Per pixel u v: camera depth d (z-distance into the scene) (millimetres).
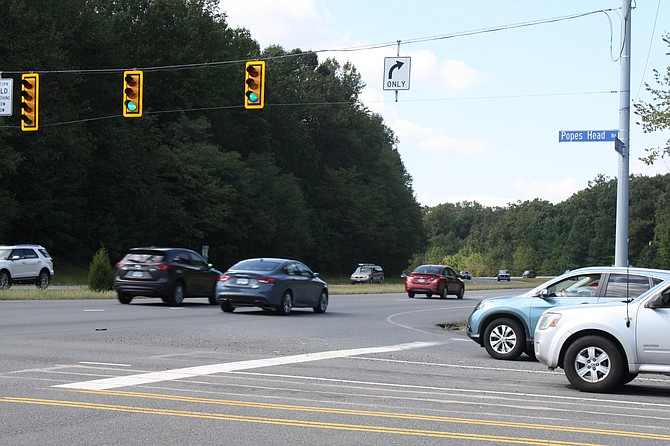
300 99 104188
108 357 14016
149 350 15297
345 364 14297
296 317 25312
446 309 34406
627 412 10180
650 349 11859
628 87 22516
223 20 87000
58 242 65312
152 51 76562
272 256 91312
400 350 17297
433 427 8664
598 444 8031
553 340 12398
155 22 77500
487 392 11516
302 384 11570
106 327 19688
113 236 68562
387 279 115062
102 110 69062
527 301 16750
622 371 11945
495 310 16922
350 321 24797
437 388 11695
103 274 37531
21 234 64125
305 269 27516
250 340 17781
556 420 9336
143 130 73000
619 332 11977
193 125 77125
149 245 72500
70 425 8336
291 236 90812
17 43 57062
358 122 114688
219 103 82750
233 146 88375
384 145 120375
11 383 10914
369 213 110062
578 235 173750
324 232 105250
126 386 10891
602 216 170250
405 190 120875
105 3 76000
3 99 29453
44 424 8359
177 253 28922
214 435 7992
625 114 22484
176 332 18859
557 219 189125
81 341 16531
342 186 107375
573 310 12461
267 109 94562
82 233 67062
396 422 8883
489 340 16938
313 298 27594
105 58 68938
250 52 93562
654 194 163500
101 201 70125
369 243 113500
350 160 113000
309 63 111000
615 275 16031
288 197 90188
